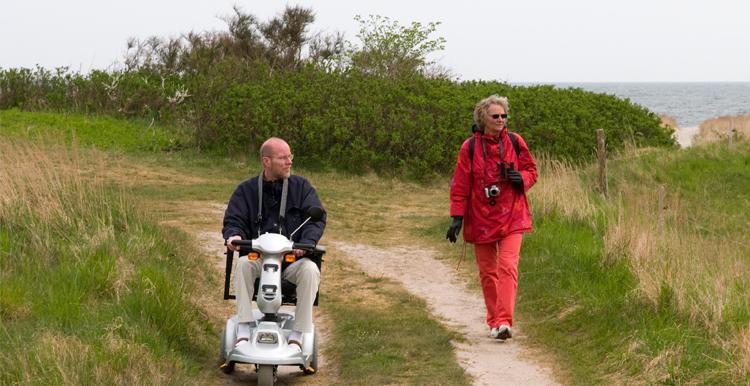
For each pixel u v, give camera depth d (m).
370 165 22.52
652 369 7.16
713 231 16.34
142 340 7.15
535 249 11.91
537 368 7.73
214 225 14.27
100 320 7.43
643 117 29.22
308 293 6.98
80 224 9.88
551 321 9.05
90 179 12.61
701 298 8.27
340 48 31.91
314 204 7.14
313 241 6.87
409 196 19.98
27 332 7.01
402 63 30.44
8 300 7.49
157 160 22.17
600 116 27.41
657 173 21.58
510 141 8.39
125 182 18.03
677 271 9.11
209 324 8.63
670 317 8.13
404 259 12.70
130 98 28.64
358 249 13.33
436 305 10.10
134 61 31.70
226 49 31.52
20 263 8.66
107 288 8.36
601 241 12.36
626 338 7.95
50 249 9.15
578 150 24.73
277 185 7.19
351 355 8.01
